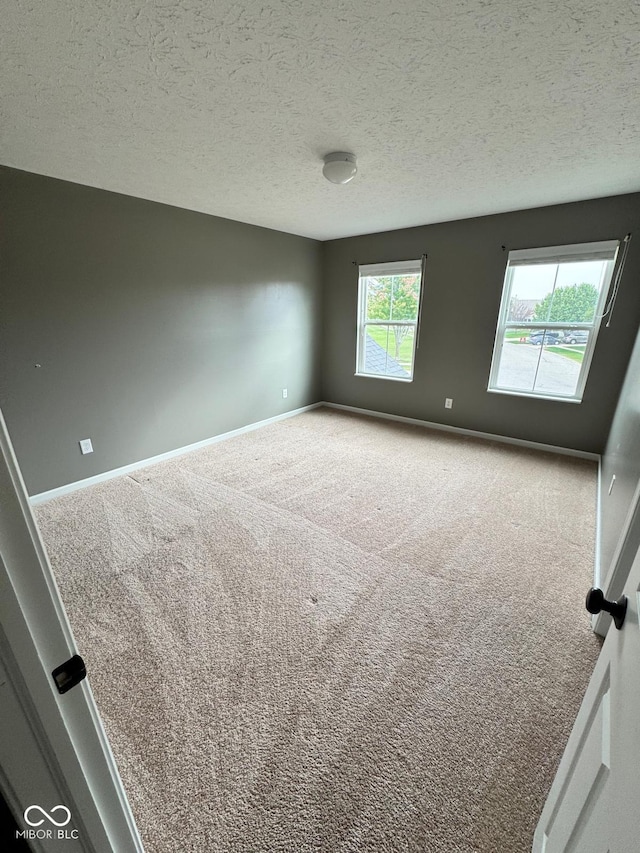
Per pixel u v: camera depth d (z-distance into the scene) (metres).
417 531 2.36
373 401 4.86
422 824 1.00
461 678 1.41
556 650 1.53
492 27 1.15
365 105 1.61
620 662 0.63
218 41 1.21
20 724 0.43
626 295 3.02
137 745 1.20
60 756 0.48
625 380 2.92
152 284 3.12
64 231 2.55
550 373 3.56
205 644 1.56
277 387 4.59
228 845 0.97
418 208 3.27
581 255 3.14
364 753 1.17
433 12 1.09
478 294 3.76
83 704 0.50
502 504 2.68
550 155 2.15
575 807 0.68
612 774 0.54
